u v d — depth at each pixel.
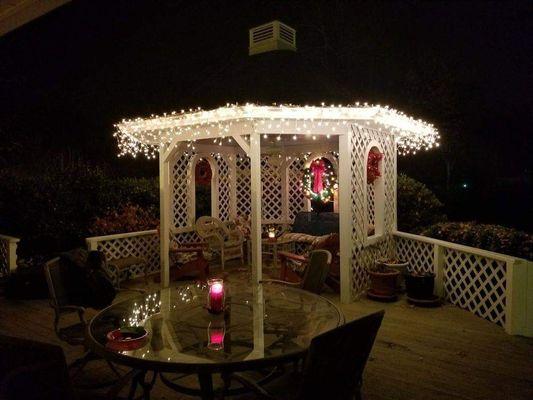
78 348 4.68
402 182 9.73
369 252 7.18
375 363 4.25
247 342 2.69
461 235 6.62
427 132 7.94
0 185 8.33
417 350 4.57
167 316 3.23
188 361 2.39
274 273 8.22
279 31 7.48
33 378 1.90
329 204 10.37
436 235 7.08
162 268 7.58
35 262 8.31
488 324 5.43
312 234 9.12
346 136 6.39
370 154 7.29
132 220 8.71
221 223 8.61
